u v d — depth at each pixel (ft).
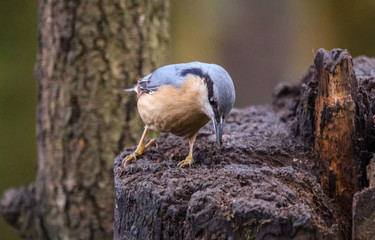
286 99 33.22
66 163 34.37
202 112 24.67
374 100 24.99
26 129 53.62
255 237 17.19
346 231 22.77
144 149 25.84
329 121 23.30
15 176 53.88
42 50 34.81
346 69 22.95
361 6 63.72
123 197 20.77
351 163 23.32
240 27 62.59
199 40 64.39
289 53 62.03
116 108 34.19
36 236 36.04
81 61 33.76
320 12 63.72
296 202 18.40
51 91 34.42
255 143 25.75
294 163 23.90
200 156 24.68
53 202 34.91
